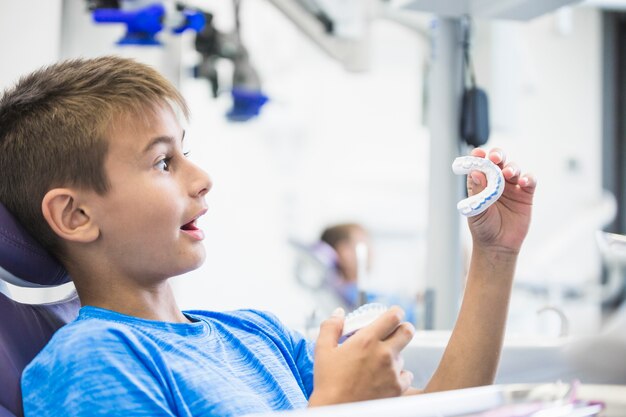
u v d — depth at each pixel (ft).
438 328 4.95
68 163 2.66
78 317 2.67
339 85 14.42
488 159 2.64
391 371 2.30
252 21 13.35
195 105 13.34
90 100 2.69
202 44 6.66
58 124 2.69
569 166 13.30
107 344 2.35
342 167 14.53
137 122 2.67
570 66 13.25
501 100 6.79
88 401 2.22
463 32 5.07
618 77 13.41
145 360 2.42
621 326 2.13
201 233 2.78
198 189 2.73
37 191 2.72
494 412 1.63
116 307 2.73
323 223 14.34
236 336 2.96
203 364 2.62
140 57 5.95
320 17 7.51
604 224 11.47
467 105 4.99
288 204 14.35
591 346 2.13
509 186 2.85
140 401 2.27
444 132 5.05
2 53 5.23
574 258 11.00
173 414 2.38
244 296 13.91
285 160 14.35
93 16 5.46
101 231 2.66
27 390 2.36
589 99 13.34
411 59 14.35
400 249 13.99
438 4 4.74
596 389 1.77
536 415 1.63
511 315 9.77
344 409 1.54
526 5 4.64
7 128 2.81
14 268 2.80
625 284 2.70
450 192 5.01
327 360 2.32
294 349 3.28
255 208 14.21
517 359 3.44
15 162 2.76
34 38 5.28
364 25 7.60
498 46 6.72
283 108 14.08
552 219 13.05
